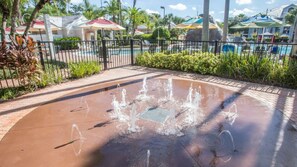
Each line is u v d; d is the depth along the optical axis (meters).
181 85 4.86
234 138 2.43
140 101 3.76
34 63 4.53
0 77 5.14
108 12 21.61
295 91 4.33
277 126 2.72
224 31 9.91
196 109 3.35
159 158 2.07
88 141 2.41
